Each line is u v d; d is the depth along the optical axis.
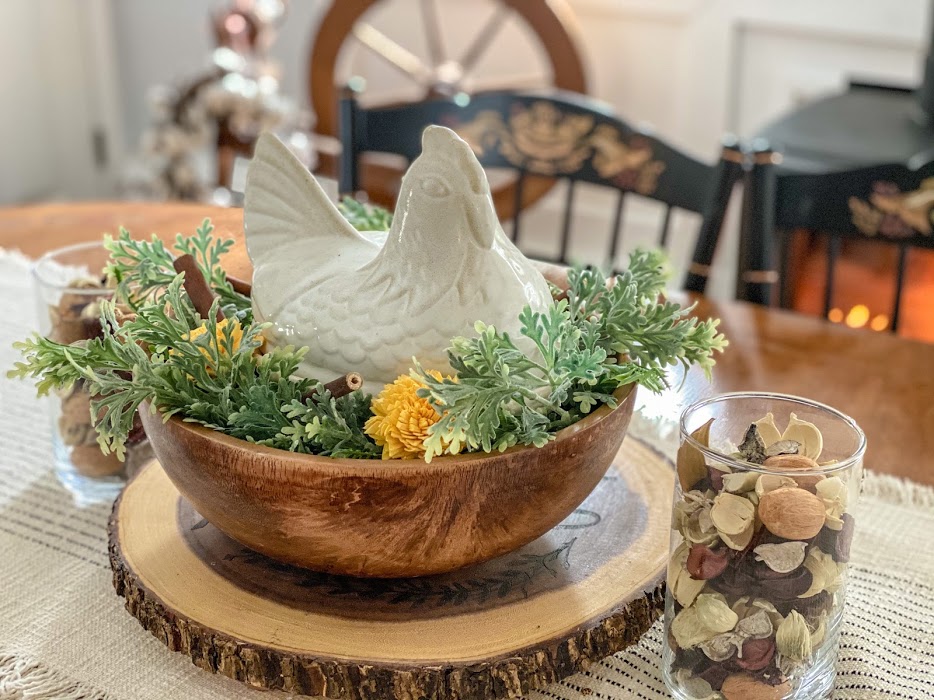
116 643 0.59
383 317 0.55
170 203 1.22
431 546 0.54
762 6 2.20
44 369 0.57
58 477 0.76
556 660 0.55
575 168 1.20
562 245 1.24
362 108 1.22
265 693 0.56
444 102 1.22
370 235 0.63
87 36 2.70
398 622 0.56
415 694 0.53
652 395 0.83
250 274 0.74
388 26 2.58
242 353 0.55
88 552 0.68
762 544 0.50
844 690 0.57
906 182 1.00
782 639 0.51
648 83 2.40
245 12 2.10
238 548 0.63
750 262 1.06
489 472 0.51
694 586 0.52
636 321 0.61
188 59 2.72
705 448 0.51
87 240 1.11
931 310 1.40
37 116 2.63
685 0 2.27
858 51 2.18
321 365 0.57
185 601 0.57
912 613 0.63
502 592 0.59
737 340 0.96
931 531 0.71
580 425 0.54
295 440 0.53
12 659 0.57
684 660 0.54
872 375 0.90
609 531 0.65
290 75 2.66
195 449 0.53
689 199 1.14
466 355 0.51
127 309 0.68
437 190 0.53
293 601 0.58
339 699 0.54
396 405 0.51
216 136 2.08
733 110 2.36
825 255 1.44
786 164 1.43
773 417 0.57
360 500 0.51
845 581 0.53
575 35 2.06
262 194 0.60
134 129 2.86
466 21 2.52
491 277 0.55
